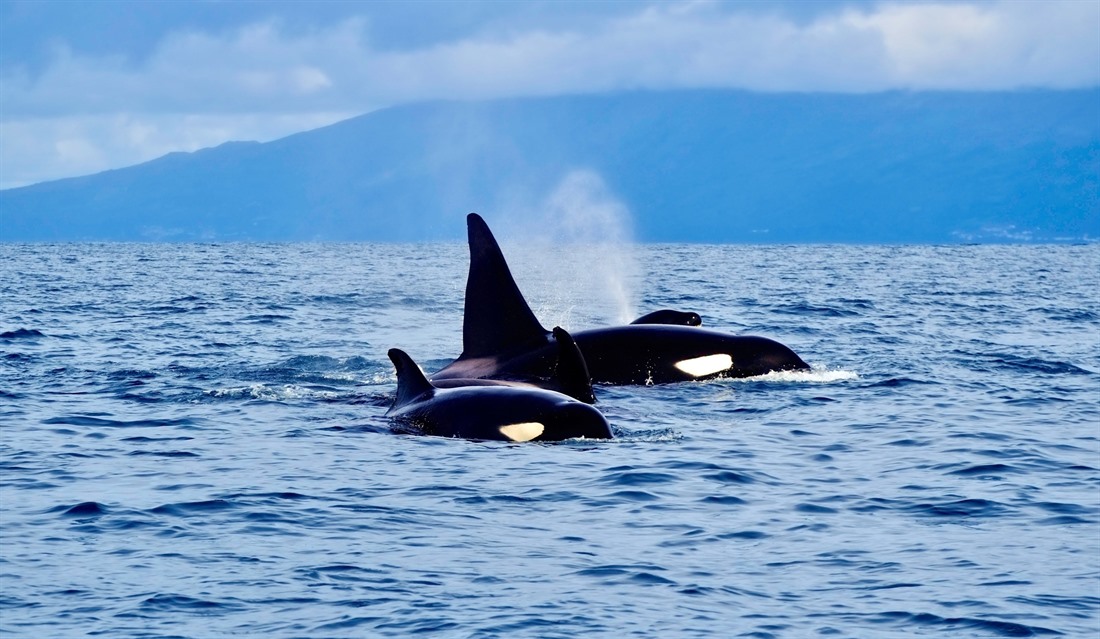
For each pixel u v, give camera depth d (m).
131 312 172.88
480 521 56.22
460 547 51.94
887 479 66.50
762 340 102.62
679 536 54.38
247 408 84.88
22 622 42.59
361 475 65.00
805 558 51.31
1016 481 66.25
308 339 136.62
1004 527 56.59
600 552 51.62
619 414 84.19
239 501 59.06
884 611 44.78
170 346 126.44
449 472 65.88
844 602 45.72
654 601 45.62
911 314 183.50
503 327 90.00
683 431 79.12
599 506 59.41
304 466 67.12
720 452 72.50
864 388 98.12
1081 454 73.38
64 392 92.38
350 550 51.19
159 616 43.25
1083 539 54.47
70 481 63.41
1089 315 190.00
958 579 48.53
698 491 62.88
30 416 81.81
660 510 58.94
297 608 44.22
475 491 61.78
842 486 64.81
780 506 60.31
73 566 48.72
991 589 47.25
